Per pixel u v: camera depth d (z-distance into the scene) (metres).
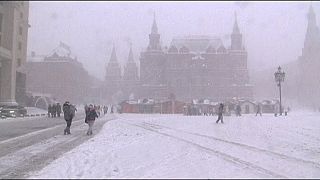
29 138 38.62
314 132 37.41
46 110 144.50
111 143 30.84
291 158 23.61
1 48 115.75
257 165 20.55
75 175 18.23
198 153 24.31
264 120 52.84
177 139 32.56
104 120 70.62
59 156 25.94
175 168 19.27
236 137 34.41
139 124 54.69
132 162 21.45
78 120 73.44
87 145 30.14
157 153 24.47
